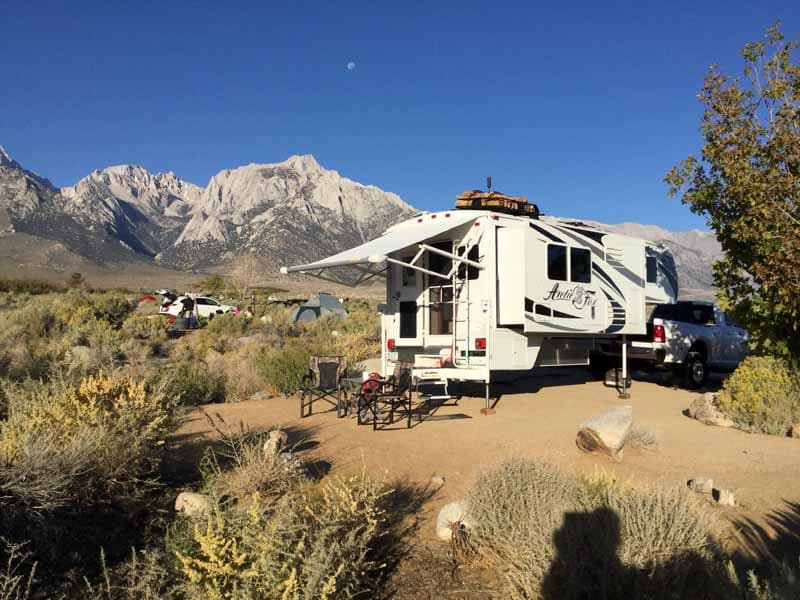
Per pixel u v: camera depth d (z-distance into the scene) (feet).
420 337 33.91
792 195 21.74
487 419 29.55
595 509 12.17
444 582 12.57
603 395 38.27
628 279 38.88
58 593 11.16
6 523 12.30
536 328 31.53
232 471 18.28
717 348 44.29
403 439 24.82
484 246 31.09
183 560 10.36
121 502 15.14
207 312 118.52
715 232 25.64
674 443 24.61
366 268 34.60
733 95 23.77
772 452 23.07
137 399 18.39
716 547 12.23
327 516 12.85
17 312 71.92
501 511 13.71
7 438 14.73
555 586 10.94
